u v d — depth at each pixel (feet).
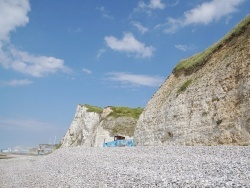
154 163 72.13
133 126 267.59
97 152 116.98
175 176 52.19
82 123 331.36
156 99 168.55
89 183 60.03
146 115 167.84
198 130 117.50
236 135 98.84
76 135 336.29
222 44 132.67
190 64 152.46
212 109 114.52
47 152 411.13
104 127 270.26
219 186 41.88
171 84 161.99
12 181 88.53
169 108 142.10
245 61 107.76
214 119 111.24
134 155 91.81
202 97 122.42
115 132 261.65
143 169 64.80
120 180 56.08
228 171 52.47
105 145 205.26
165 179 50.52
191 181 46.60
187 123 125.90
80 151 131.23
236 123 100.48
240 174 49.08
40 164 119.85
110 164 79.36
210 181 45.09
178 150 91.15
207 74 128.26
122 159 85.76
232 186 41.06
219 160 65.87
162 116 147.95
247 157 66.28
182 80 150.71
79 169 81.71
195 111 123.85
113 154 101.24
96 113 317.42
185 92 136.05
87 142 290.76
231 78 111.04
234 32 127.13
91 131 301.84
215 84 118.11
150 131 156.04
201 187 42.70
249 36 115.14
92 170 74.54
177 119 132.98
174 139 131.64
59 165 100.32
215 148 84.43
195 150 86.38
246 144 92.27
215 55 133.69
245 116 97.86
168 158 77.41
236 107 103.76
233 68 111.96
